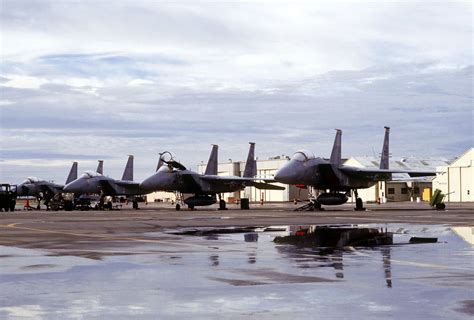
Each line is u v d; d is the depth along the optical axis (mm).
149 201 153625
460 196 102938
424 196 112562
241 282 9570
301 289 8883
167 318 7066
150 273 10633
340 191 53656
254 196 126062
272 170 120812
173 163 59094
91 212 52094
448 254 13461
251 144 64750
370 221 29141
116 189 70625
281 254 13711
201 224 27078
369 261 12242
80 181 69750
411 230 21719
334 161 51656
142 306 7730
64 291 8836
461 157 102688
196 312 7363
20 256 13406
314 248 15102
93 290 8906
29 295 8523
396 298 8125
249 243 16703
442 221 28750
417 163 119000
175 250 14719
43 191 85062
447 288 8875
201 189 60281
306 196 118562
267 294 8492
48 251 14539
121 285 9344
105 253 14008
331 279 9820
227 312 7348
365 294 8438
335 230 22125
